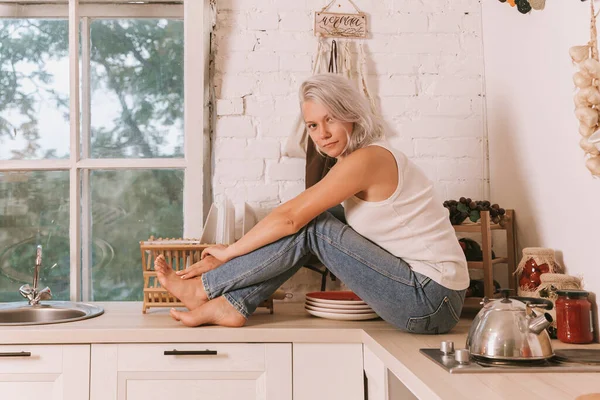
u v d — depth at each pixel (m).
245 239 1.96
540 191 2.20
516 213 2.42
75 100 2.65
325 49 2.70
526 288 2.00
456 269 1.85
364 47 2.73
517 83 2.39
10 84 2.69
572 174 1.96
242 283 1.96
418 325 1.84
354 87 1.97
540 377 1.25
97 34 2.73
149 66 2.73
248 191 2.67
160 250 2.22
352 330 1.94
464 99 2.73
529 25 2.25
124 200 2.69
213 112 2.72
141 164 2.67
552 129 2.10
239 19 2.71
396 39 2.73
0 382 1.91
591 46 1.79
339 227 1.90
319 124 1.95
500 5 2.54
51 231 2.66
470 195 2.70
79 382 1.92
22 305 2.43
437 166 2.71
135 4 2.73
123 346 1.93
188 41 2.68
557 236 2.07
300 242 1.92
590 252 1.85
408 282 1.82
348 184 1.83
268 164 2.67
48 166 2.64
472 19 2.75
